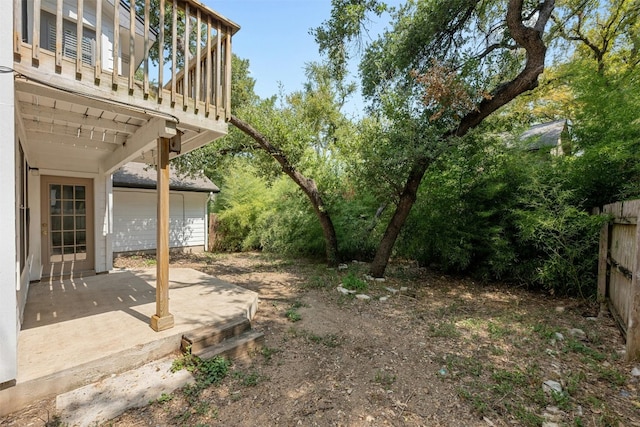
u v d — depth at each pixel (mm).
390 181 5762
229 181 10773
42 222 5266
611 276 4082
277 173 7684
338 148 7836
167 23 7949
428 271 6941
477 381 2543
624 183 4367
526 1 5340
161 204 2998
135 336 2826
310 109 12625
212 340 2977
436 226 6230
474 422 2045
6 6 2006
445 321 3953
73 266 5594
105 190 5879
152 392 2299
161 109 2881
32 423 1938
